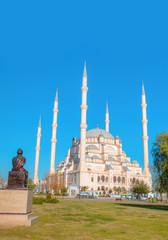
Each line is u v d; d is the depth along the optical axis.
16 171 17.81
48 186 119.25
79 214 25.27
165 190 38.25
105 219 21.67
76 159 124.00
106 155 121.75
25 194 16.95
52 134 130.88
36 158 140.25
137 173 128.00
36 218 18.31
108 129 149.00
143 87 126.00
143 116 121.44
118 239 13.18
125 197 95.06
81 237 13.45
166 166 36.47
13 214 16.50
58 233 14.36
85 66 113.44
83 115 106.31
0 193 16.73
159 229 16.83
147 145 119.50
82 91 109.19
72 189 92.06
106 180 111.50
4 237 12.34
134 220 21.53
